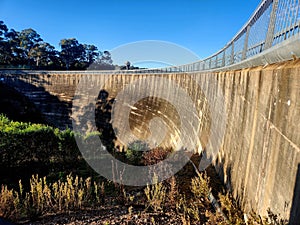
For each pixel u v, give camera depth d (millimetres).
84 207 4711
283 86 2799
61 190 4926
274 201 2609
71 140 8953
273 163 2803
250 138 3938
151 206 4645
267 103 3316
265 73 3557
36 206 4582
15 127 8727
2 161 7473
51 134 8688
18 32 62500
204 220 4016
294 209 2141
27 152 8125
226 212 3979
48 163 8250
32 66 54594
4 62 59281
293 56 2625
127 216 4285
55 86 28734
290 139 2422
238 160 4508
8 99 29844
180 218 4148
